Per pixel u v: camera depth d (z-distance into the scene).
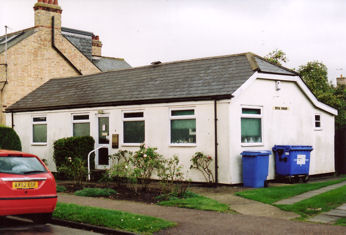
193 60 19.89
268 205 11.89
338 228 9.08
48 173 10.13
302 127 19.34
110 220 9.70
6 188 9.29
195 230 9.05
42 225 10.20
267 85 17.69
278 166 17.47
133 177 14.61
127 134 18.88
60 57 28.50
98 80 22.42
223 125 15.88
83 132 20.58
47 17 27.89
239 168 16.08
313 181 18.31
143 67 21.50
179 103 17.06
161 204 12.27
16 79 26.17
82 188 15.93
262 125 17.38
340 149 21.75
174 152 17.19
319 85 29.56
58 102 21.70
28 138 22.88
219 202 12.45
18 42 26.36
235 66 17.73
